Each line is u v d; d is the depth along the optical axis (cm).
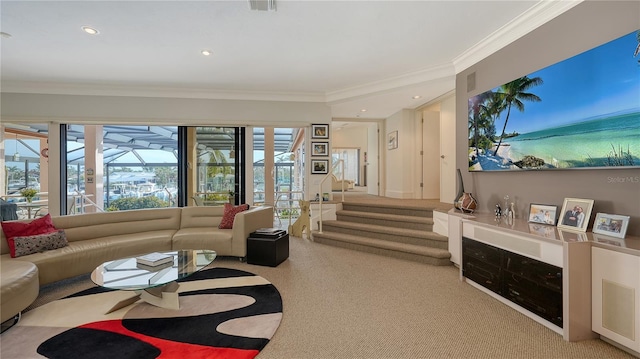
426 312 246
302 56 389
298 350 193
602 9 227
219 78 475
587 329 202
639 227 205
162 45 353
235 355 186
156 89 519
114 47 357
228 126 555
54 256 291
